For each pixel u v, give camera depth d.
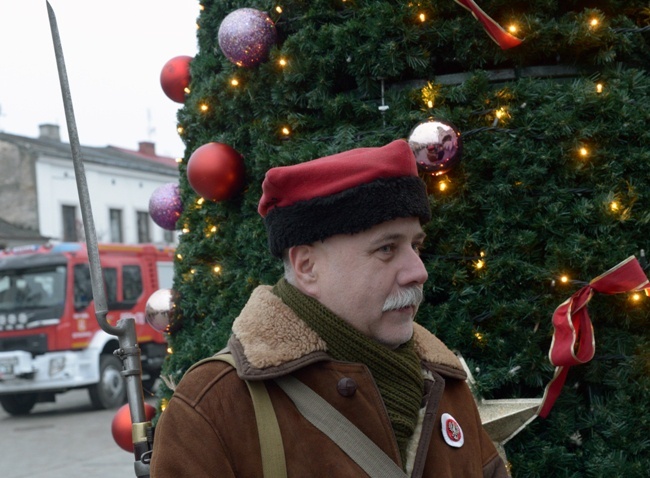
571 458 2.34
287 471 1.36
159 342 12.65
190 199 2.97
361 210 1.41
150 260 12.83
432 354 1.62
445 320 2.41
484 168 2.41
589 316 2.40
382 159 1.43
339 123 2.53
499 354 2.38
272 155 2.53
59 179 26.27
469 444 1.58
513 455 2.38
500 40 2.27
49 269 11.17
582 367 2.42
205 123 2.84
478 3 2.43
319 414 1.40
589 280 2.35
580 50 2.44
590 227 2.38
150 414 2.77
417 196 1.46
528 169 2.36
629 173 2.40
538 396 2.45
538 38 2.40
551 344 2.31
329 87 2.54
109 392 11.54
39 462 7.76
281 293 1.53
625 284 2.22
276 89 2.57
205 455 1.35
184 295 2.93
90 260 1.73
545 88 2.41
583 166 2.35
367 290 1.43
